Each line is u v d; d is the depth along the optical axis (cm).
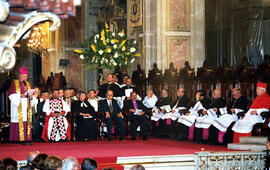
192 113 1202
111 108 1291
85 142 1228
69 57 2205
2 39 253
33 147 1064
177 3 1507
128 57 1275
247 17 1593
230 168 804
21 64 2530
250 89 1074
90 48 1263
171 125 1280
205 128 1124
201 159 786
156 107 1363
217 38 1659
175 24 1505
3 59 247
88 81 2233
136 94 1325
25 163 688
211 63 1647
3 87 1480
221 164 799
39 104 1285
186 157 844
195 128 1172
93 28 2231
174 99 1343
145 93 1463
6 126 1223
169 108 1311
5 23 252
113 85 1373
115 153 891
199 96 1191
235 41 1614
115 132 1345
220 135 1070
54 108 1273
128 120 1312
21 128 1152
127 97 1380
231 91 1135
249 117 995
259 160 824
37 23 264
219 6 1658
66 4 257
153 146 1062
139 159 818
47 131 1251
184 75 1316
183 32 1509
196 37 1517
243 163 812
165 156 834
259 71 1045
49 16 261
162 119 1325
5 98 1482
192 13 1515
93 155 849
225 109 1097
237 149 937
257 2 1592
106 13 2203
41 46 2164
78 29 2216
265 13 1599
